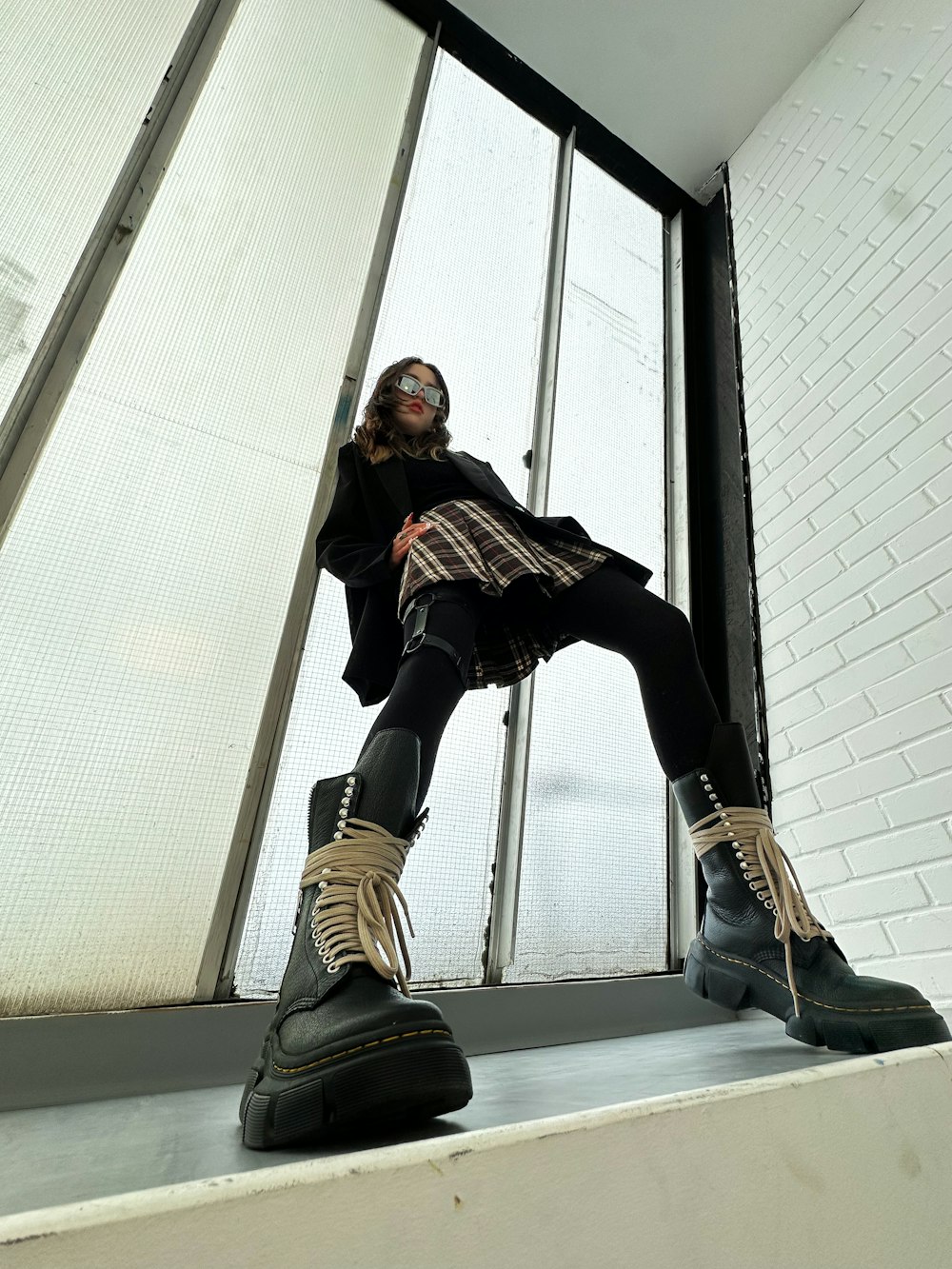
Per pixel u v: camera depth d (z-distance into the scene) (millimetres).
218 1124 638
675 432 2316
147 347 1389
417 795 666
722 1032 1266
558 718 1669
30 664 1089
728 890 776
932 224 1802
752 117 2703
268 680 1284
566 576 904
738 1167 385
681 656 849
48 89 1461
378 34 2164
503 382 1935
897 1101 478
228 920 1106
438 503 997
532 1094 579
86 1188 392
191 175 1591
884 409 1735
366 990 496
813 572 1772
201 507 1332
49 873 1002
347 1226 279
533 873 1484
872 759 1479
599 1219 330
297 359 1568
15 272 1291
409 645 753
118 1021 933
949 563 1464
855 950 1385
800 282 2176
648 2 2455
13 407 1200
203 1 1774
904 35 2150
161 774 1133
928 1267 422
